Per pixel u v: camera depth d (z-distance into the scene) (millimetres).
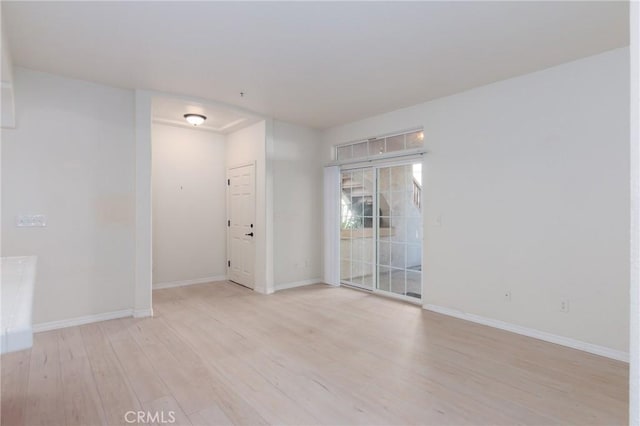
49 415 2139
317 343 3254
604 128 3008
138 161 3955
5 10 2408
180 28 2674
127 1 2330
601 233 3027
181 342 3260
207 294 5062
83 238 3713
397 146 4812
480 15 2482
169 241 5516
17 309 1262
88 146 3736
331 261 5668
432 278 4285
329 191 5680
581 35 2736
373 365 2812
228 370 2719
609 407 2242
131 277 4004
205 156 5867
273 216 5258
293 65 3324
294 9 2424
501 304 3650
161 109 4566
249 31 2715
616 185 2951
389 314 4133
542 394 2391
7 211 3330
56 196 3564
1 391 2393
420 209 4520
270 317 4008
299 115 5004
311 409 2221
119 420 2102
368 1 2326
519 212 3518
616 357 2932
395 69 3393
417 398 2344
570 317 3191
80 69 3426
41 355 2947
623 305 2920
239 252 5754
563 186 3232
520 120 3510
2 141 3309
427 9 2416
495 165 3699
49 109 3527
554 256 3289
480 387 2482
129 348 3109
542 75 3367
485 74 3496
